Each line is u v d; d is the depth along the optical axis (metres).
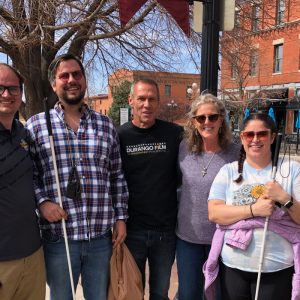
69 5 8.12
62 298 3.14
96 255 3.16
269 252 2.76
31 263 2.99
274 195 2.72
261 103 24.33
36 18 8.12
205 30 4.02
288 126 27.61
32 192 3.00
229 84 26.62
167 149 3.55
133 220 3.55
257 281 2.73
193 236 3.39
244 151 3.04
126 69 11.26
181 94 35.12
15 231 2.87
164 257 3.60
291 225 2.78
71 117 3.19
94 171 3.11
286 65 29.44
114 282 3.21
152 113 3.51
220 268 2.98
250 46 11.52
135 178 3.52
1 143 2.86
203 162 3.40
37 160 3.14
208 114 3.30
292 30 28.00
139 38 9.59
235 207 2.86
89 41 10.48
